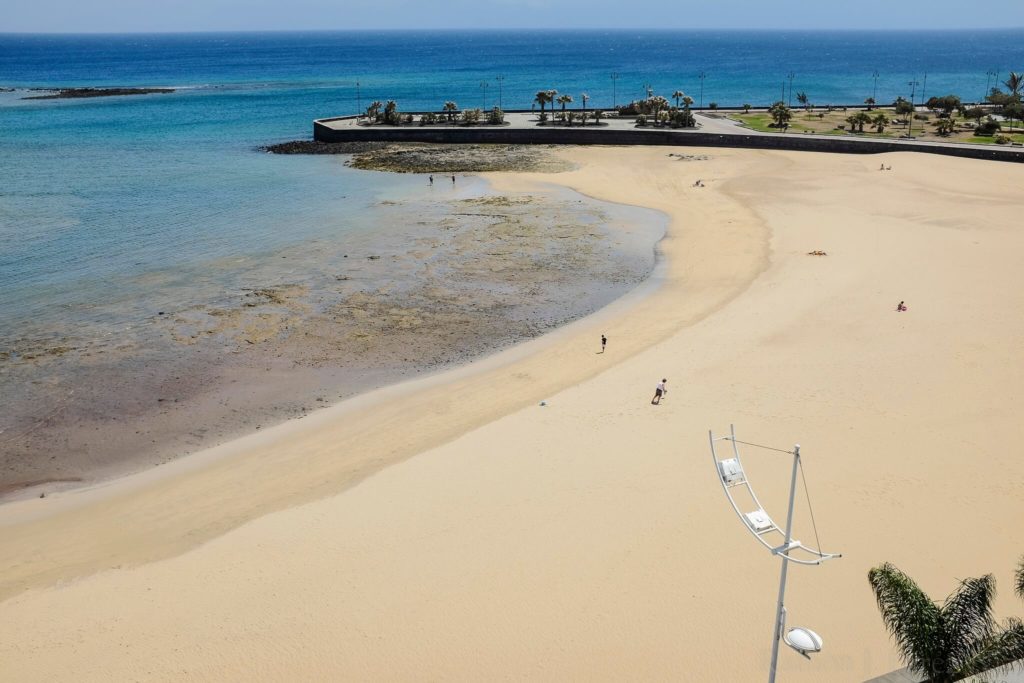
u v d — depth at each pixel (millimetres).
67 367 40906
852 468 29594
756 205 72688
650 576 24031
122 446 34125
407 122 117875
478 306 49594
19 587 24672
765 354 40375
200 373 40625
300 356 42594
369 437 33938
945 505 27297
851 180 81750
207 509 28859
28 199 77250
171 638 22047
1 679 20672
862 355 39750
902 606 17047
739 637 21672
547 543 25641
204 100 167000
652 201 75375
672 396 35969
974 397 34938
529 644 21578
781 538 25578
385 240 63125
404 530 26609
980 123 110375
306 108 153375
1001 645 16109
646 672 20641
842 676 20266
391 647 21531
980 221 65188
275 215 71062
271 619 22641
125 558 26031
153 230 66062
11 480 31656
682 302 49500
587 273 55625
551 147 105812
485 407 36281
